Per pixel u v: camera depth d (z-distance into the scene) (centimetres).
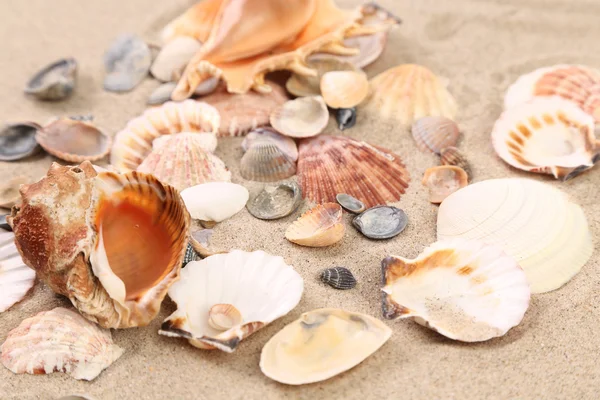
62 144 62
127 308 51
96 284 51
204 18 69
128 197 53
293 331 52
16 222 52
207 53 64
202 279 54
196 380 51
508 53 71
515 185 58
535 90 65
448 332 52
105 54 70
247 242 57
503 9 74
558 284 55
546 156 61
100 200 52
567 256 56
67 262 51
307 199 60
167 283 52
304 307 54
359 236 58
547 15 74
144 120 63
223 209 58
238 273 54
